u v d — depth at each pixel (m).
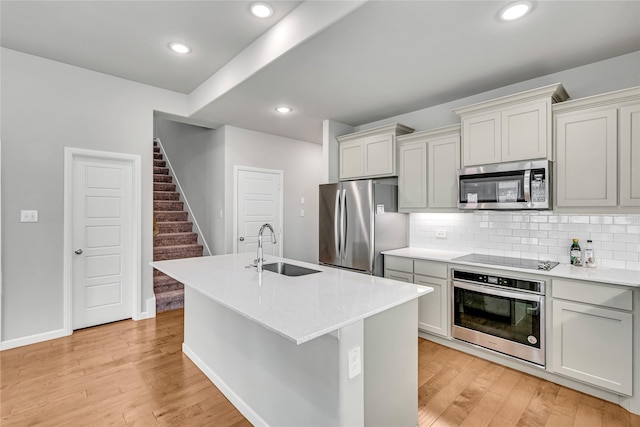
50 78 3.03
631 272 2.28
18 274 2.87
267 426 1.82
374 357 1.58
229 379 2.17
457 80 2.90
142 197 3.62
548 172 2.43
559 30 2.11
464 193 2.91
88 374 2.44
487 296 2.64
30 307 2.94
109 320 3.46
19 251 2.88
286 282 2.03
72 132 3.15
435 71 2.71
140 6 2.23
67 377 2.39
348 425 1.41
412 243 3.81
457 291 2.84
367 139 3.85
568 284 2.22
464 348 2.86
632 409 1.99
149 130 3.66
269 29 2.52
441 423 1.92
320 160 5.73
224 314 2.24
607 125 2.23
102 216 3.39
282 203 5.11
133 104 3.54
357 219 3.53
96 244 3.36
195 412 2.02
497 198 2.69
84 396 2.16
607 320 2.07
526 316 2.42
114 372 2.47
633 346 1.98
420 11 1.89
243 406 2.01
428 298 3.05
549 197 2.46
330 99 3.38
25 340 2.91
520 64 2.59
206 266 2.57
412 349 1.84
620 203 2.19
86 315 3.32
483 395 2.20
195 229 5.27
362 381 1.49
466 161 2.92
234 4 2.21
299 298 1.68
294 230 5.30
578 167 2.36
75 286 3.24
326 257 3.91
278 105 3.55
